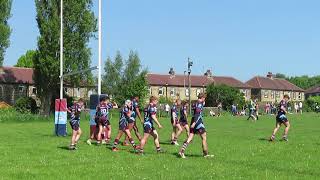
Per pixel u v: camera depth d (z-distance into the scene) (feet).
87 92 302.86
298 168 50.16
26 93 315.37
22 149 68.23
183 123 77.25
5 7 233.96
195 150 67.41
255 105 194.90
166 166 51.11
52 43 216.54
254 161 55.72
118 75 307.58
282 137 88.63
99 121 75.82
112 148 67.36
